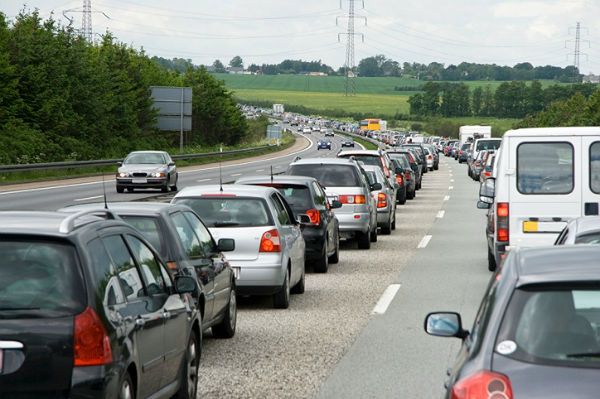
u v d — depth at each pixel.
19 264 11.14
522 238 27.41
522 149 27.38
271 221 24.83
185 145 172.50
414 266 34.47
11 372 10.77
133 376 12.04
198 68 191.62
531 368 8.45
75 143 113.94
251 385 16.92
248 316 24.34
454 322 10.88
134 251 13.23
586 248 10.33
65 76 116.75
